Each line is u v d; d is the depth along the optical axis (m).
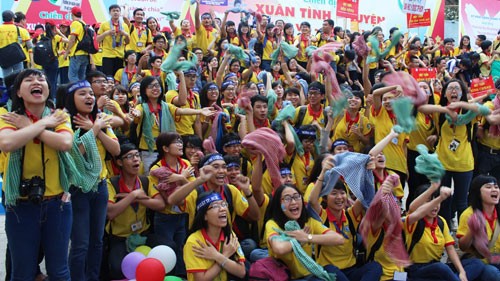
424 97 5.41
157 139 5.45
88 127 4.36
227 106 6.90
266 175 5.83
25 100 3.70
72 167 3.88
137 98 7.16
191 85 6.84
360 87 10.27
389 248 4.94
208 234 4.62
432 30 16.67
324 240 4.67
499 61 11.48
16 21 9.70
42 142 3.74
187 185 4.94
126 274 4.83
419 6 11.98
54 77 9.87
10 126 3.60
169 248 4.89
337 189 4.96
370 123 6.55
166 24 12.72
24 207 3.72
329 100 6.10
